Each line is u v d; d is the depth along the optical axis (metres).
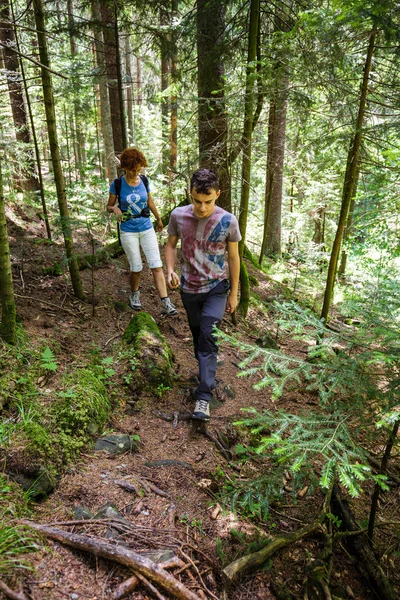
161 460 2.73
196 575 2.00
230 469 2.80
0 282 2.94
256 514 2.48
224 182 6.05
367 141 4.55
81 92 12.19
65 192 4.21
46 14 5.52
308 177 10.53
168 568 1.94
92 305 4.61
